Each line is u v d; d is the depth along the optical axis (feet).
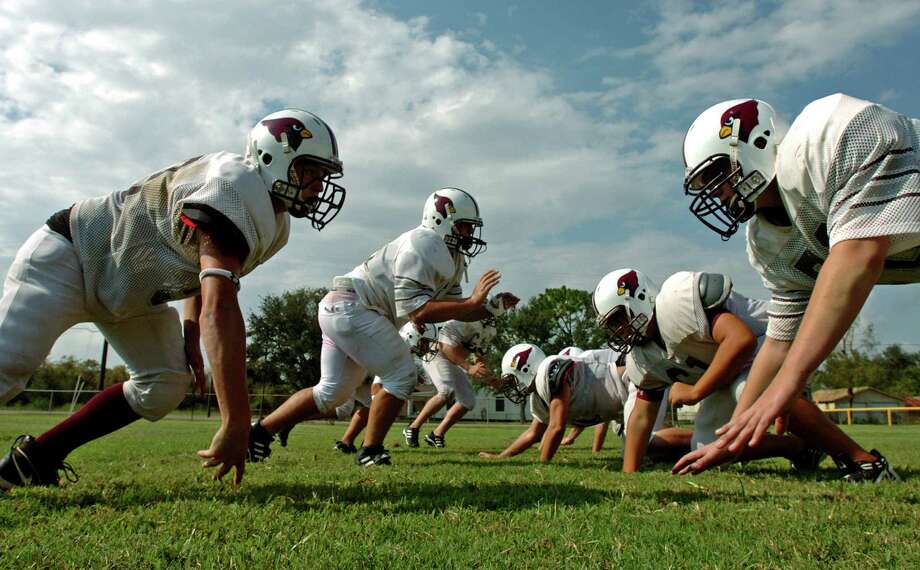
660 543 6.65
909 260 9.07
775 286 10.89
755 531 7.18
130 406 11.14
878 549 6.31
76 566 5.75
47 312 9.65
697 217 10.86
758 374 11.08
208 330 8.78
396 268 18.16
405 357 18.49
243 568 5.66
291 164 10.74
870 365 188.14
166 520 7.76
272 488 10.64
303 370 198.59
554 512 8.30
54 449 10.83
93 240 9.89
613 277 16.94
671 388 16.34
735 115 9.89
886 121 7.79
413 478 12.96
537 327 198.59
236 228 9.17
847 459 13.85
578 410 22.76
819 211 8.78
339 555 6.10
